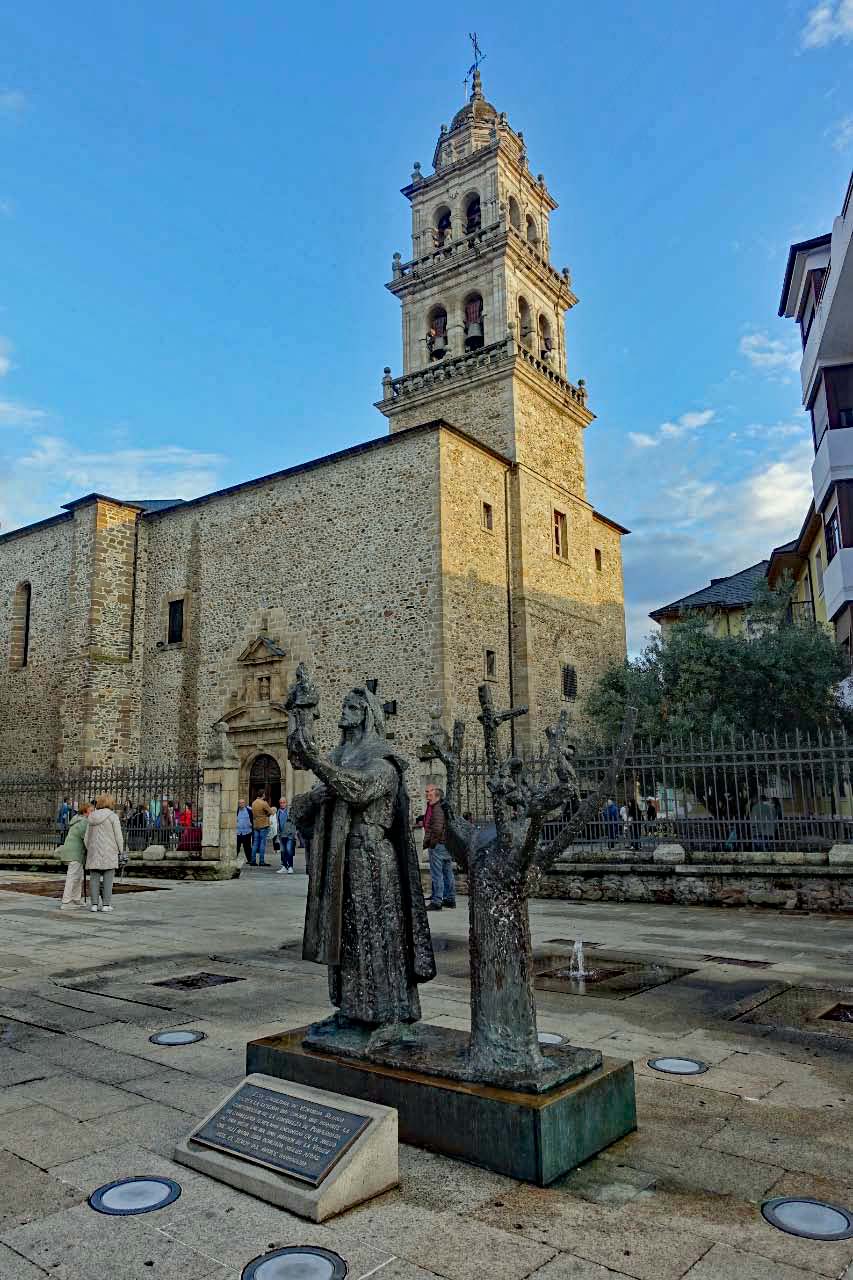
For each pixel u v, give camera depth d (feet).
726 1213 10.89
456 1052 13.71
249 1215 10.93
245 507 96.78
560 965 26.81
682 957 28.07
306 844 15.47
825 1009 21.16
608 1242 10.19
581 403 107.45
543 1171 11.55
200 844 60.08
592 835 46.68
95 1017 21.17
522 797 13.03
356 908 14.40
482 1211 10.93
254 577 94.27
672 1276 9.47
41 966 27.84
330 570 87.76
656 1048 18.01
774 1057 17.38
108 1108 14.83
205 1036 19.39
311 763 13.91
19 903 45.42
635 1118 13.58
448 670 78.33
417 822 51.16
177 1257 9.96
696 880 42.14
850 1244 10.14
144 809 64.39
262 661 91.25
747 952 28.94
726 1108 14.51
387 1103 13.12
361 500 86.63
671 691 72.33
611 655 108.47
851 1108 14.53
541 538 95.71
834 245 61.41
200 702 96.43
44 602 107.45
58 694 102.89
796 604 99.55
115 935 34.19
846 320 65.36
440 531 80.38
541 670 90.94
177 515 103.30
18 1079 16.43
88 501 102.68
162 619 102.22
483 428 96.53
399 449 84.53
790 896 39.93
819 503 76.43
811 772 42.52
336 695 84.58
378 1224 10.64
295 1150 11.64
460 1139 12.32
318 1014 21.35
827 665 69.56
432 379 101.09
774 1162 12.39
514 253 101.60
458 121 113.60
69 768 96.63
